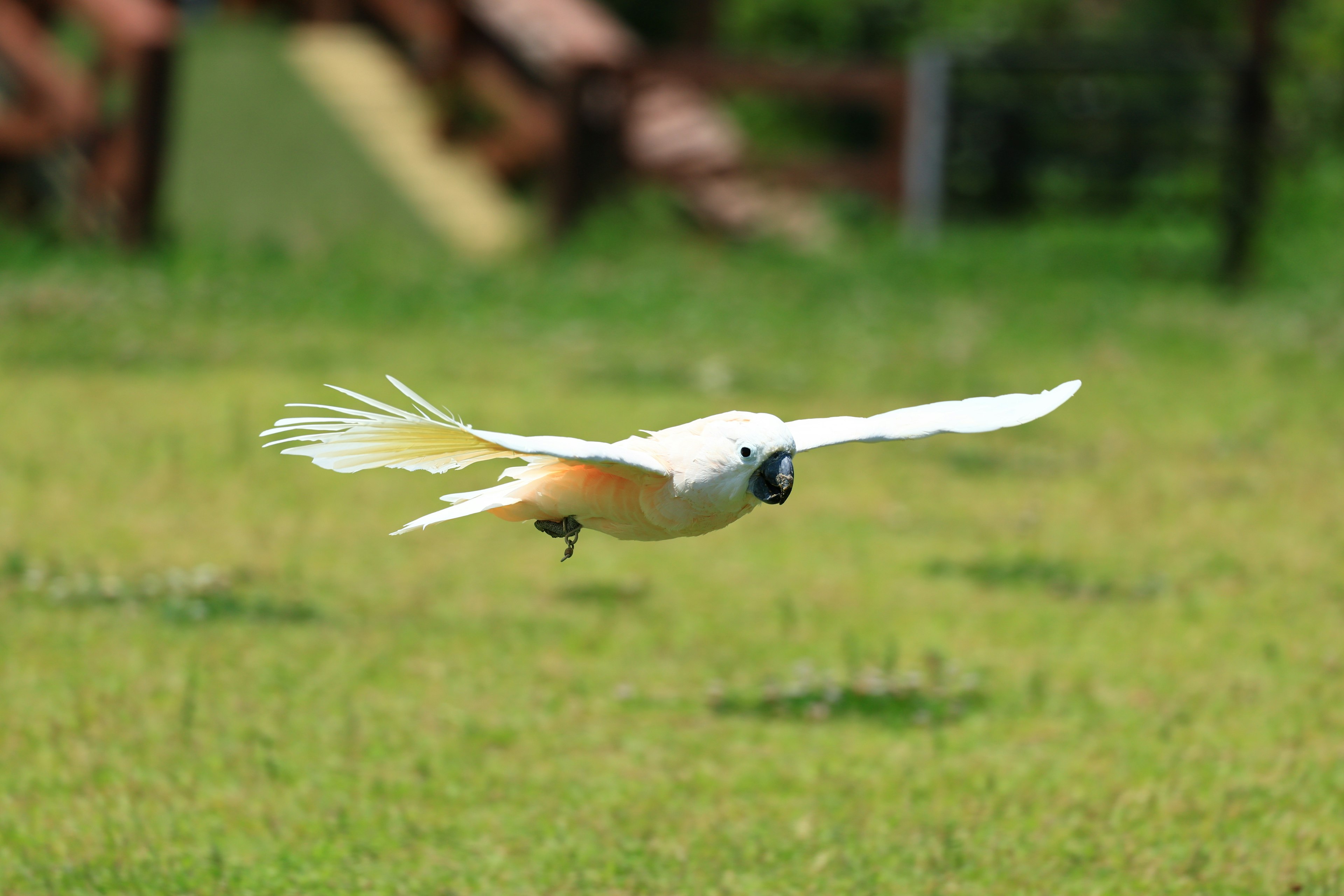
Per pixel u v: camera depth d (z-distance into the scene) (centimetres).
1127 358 2177
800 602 1170
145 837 759
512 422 1653
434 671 1002
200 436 1584
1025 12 3944
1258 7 2842
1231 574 1244
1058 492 1498
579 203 2916
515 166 2917
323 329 2189
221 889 709
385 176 2848
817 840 776
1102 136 3469
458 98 2930
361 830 779
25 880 709
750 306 2469
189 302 2280
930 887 729
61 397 1719
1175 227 3384
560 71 2867
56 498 1349
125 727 891
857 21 3881
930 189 3073
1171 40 3959
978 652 1066
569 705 955
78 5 2617
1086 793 833
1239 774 858
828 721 938
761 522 1388
